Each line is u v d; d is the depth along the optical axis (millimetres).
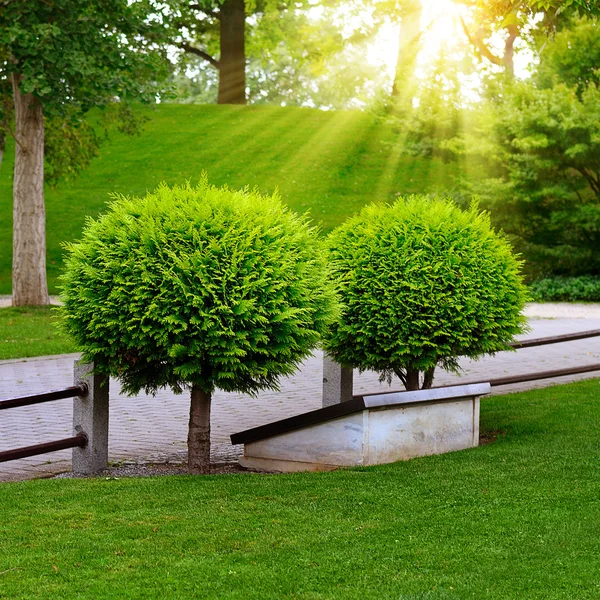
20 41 18250
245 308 6070
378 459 6859
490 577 4242
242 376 6754
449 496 5691
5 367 13953
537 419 8680
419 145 29500
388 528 5008
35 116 20656
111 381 12359
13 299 20781
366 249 8016
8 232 32031
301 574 4270
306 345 6609
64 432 9062
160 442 8539
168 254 6164
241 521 5168
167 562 4449
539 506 5449
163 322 6109
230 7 44312
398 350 7863
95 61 19406
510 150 27719
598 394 10281
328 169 37594
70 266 6508
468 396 7445
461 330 7832
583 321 20891
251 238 6219
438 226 7973
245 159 38531
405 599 3938
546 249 27359
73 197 34625
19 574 4285
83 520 5215
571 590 4086
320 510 5406
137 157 38562
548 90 27109
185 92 21062
